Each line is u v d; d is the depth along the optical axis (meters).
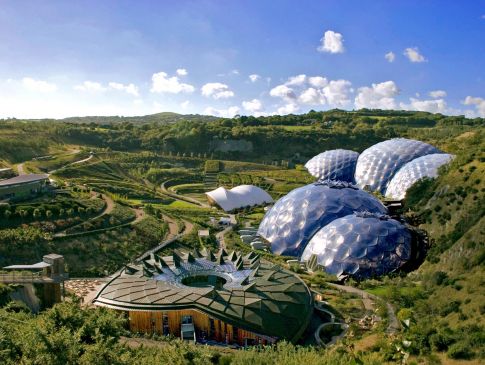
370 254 77.81
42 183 110.38
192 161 197.25
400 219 93.44
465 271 58.88
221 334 52.22
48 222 89.88
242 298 55.53
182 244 96.56
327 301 64.88
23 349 31.55
